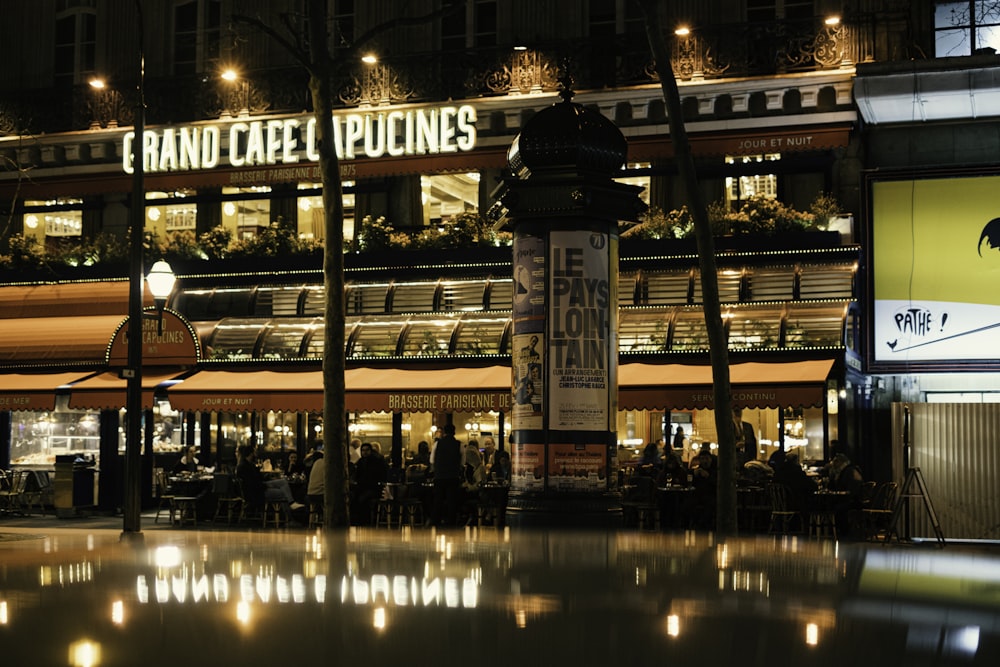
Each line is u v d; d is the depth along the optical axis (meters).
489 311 25.88
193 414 27.84
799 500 20.03
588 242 13.30
